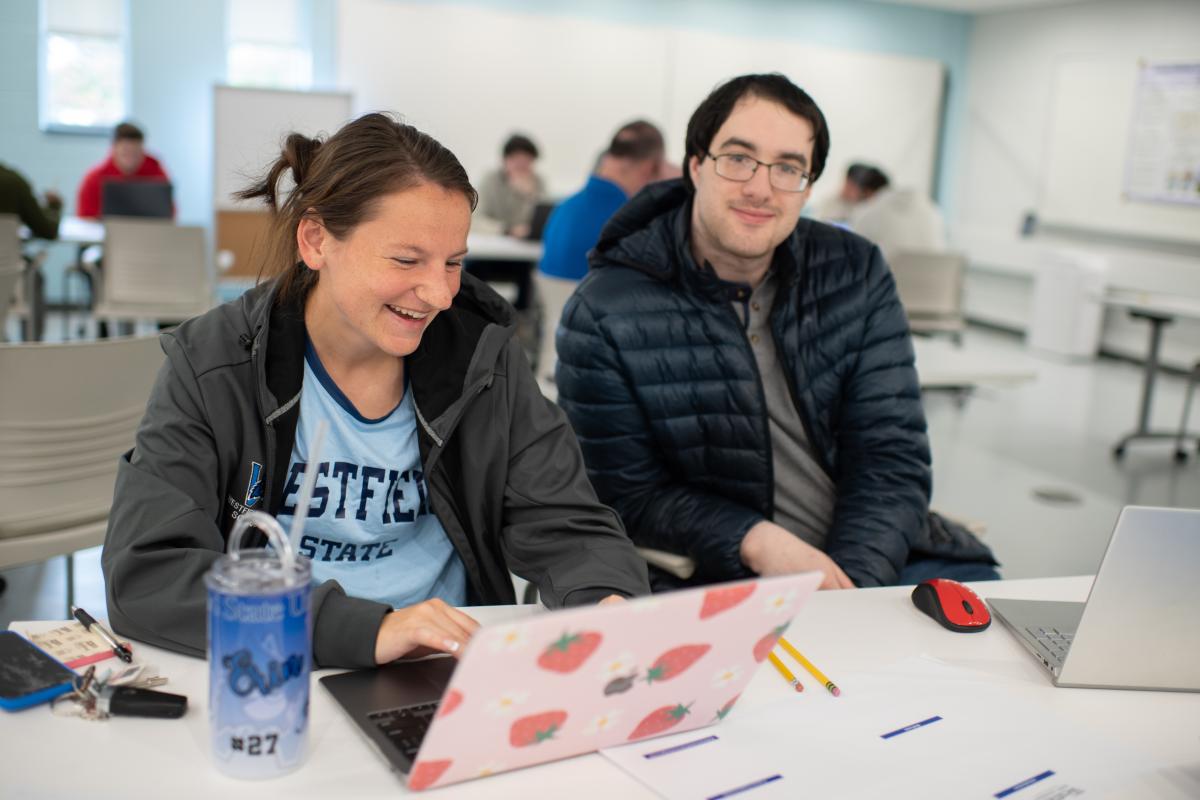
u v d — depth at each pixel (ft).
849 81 33.65
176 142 26.63
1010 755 3.35
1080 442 18.71
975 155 34.27
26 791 2.81
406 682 3.50
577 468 4.64
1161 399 22.97
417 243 3.72
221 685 2.87
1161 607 3.71
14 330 21.80
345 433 4.33
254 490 4.23
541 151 30.01
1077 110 29.94
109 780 2.89
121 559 3.73
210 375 4.11
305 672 2.95
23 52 24.89
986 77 33.78
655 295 6.26
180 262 16.75
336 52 27.43
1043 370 25.81
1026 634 4.20
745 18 32.01
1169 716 3.71
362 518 4.43
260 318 4.14
